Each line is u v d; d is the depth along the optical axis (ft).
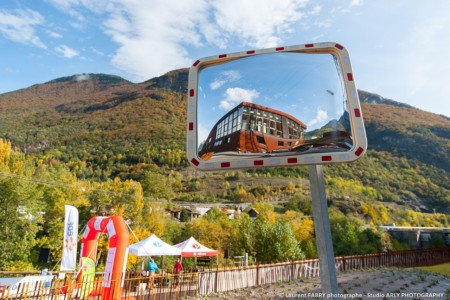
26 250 90.07
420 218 401.29
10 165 173.78
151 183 357.00
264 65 11.38
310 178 10.25
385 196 475.31
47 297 24.43
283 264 49.60
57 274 38.60
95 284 27.99
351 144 9.53
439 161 612.70
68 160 547.90
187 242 53.93
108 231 29.94
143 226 145.07
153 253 46.37
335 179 494.18
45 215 116.57
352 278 47.29
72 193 130.72
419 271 65.72
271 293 35.01
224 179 495.41
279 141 10.11
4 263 83.51
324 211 9.89
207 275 36.55
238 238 107.14
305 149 9.84
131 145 635.25
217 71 11.57
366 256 72.69
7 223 86.58
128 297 29.58
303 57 11.16
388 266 79.30
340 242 130.11
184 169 531.09
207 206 314.96
